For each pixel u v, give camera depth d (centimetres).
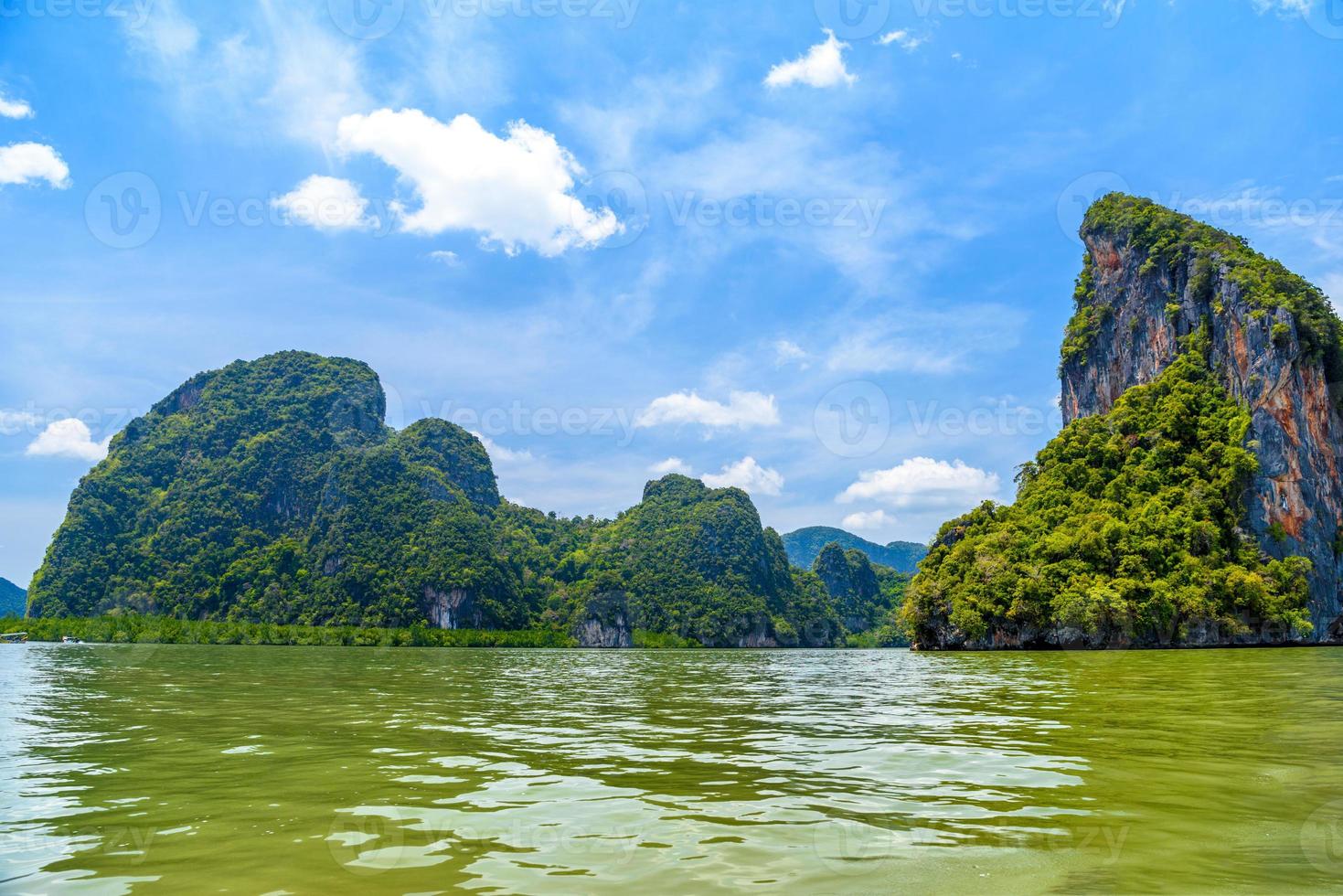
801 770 1154
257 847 764
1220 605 7594
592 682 3538
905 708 2114
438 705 2253
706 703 2350
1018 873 674
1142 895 617
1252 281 9388
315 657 6525
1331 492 8569
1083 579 7912
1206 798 936
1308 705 1938
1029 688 2750
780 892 634
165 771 1164
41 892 639
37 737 1532
